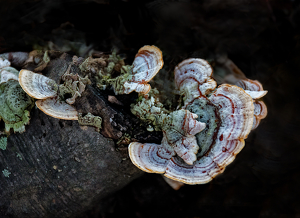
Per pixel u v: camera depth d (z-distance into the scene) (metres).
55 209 0.31
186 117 0.27
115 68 0.30
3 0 0.32
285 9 0.32
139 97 0.28
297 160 0.32
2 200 0.31
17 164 0.30
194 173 0.27
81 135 0.28
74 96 0.28
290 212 0.32
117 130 0.28
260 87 0.30
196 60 0.29
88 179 0.29
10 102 0.29
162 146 0.28
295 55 0.32
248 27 0.32
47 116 0.29
